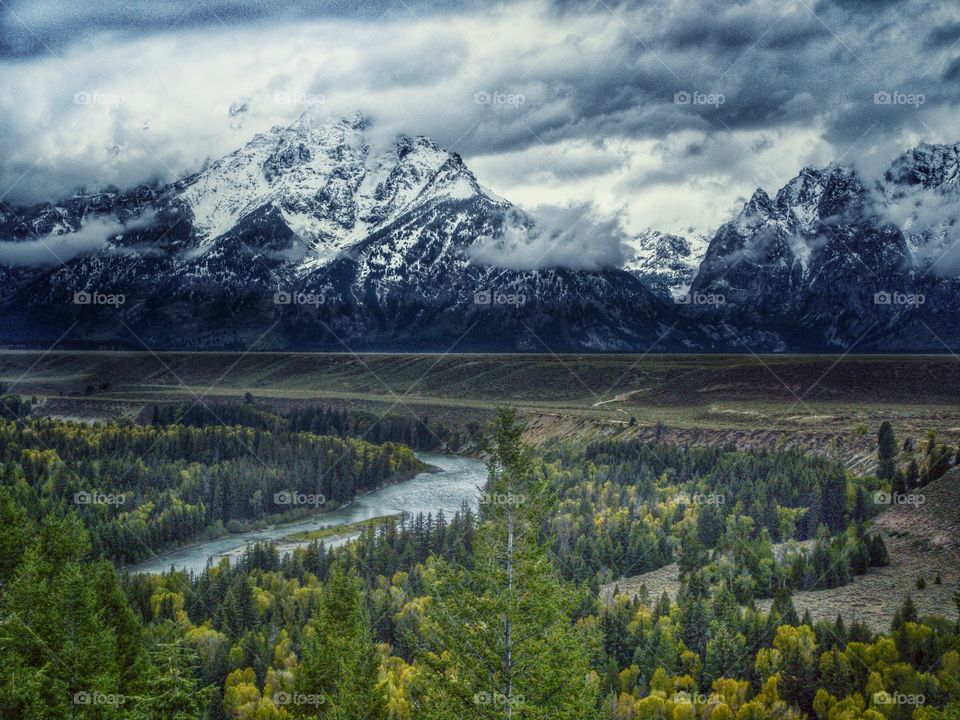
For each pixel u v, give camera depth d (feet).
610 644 326.65
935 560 428.15
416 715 181.16
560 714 168.25
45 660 220.64
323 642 258.16
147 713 207.51
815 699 281.95
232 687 295.48
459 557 443.73
